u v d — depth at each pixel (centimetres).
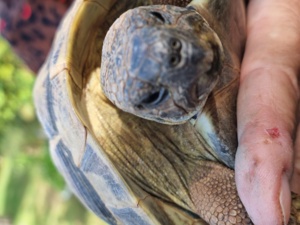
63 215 49
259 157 9
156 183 11
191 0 11
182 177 11
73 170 11
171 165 11
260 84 11
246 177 10
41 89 12
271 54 11
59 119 11
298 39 12
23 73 46
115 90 9
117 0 11
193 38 9
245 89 11
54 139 12
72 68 11
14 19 21
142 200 10
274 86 11
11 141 52
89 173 11
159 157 11
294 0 12
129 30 9
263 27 12
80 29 11
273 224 9
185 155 11
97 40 11
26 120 51
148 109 9
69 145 11
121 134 11
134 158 11
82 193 12
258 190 9
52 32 22
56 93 11
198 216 11
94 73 11
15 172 61
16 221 56
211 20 11
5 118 48
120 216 11
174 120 10
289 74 11
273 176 9
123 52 9
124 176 10
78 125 10
